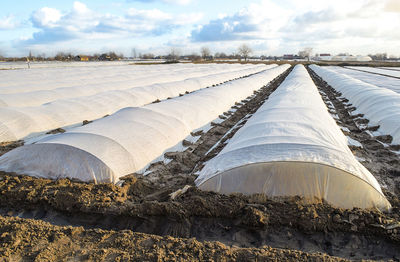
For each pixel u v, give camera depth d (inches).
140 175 345.7
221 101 732.7
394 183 327.6
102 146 343.6
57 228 236.2
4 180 316.5
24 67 2060.8
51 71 1531.7
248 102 881.5
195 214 267.0
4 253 202.8
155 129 424.5
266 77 1493.6
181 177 347.3
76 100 638.5
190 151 434.3
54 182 314.7
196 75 1577.3
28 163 335.9
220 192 291.1
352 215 248.5
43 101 700.0
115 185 312.3
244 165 281.6
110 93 731.4
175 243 218.4
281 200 272.4
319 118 428.5
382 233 235.3
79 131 373.7
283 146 296.4
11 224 237.3
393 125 487.8
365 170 278.4
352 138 484.4
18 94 684.1
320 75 1812.3
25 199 288.8
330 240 236.8
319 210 257.3
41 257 199.3
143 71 1748.3
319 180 267.1
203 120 577.9
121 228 258.1
